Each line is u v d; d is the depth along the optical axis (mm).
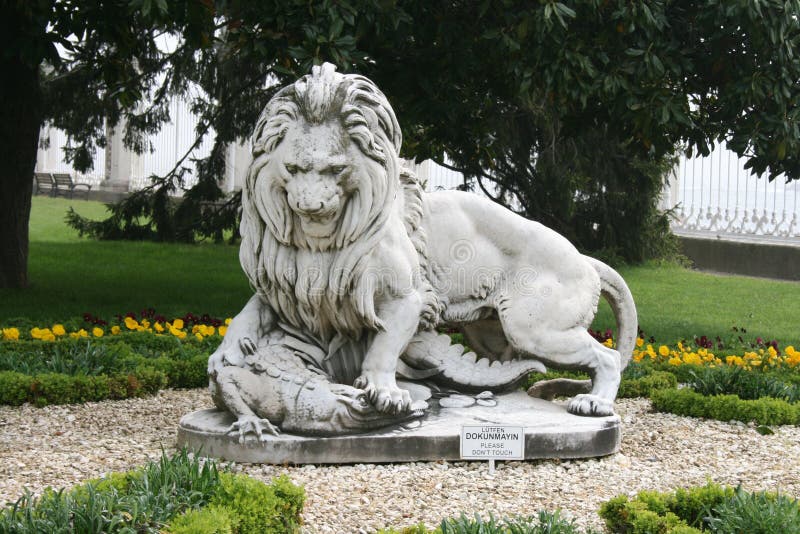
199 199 17656
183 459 3848
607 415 5219
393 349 4961
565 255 5426
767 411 6062
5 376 6078
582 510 4230
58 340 7496
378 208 4770
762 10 8516
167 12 7711
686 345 9328
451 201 5371
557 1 8469
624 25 8609
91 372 6539
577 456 5008
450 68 9219
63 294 11930
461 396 5289
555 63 8469
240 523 3523
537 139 16797
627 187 17469
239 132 16828
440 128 10773
